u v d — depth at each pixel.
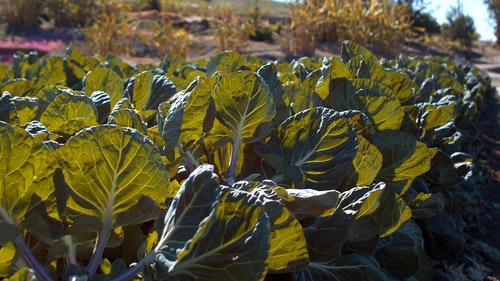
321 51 30.50
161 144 2.12
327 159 2.31
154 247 1.62
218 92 2.25
